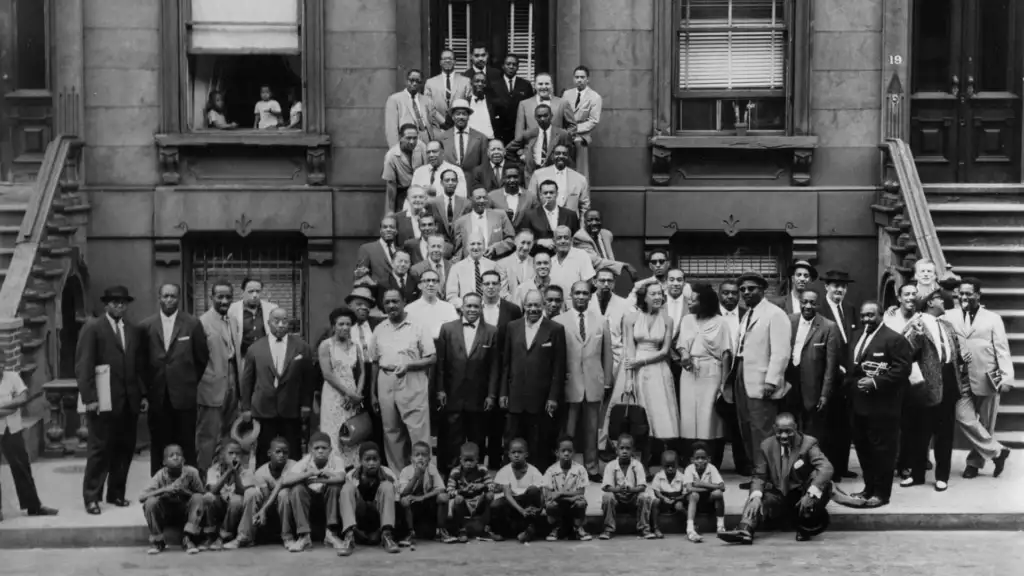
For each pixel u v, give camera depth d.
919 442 16.47
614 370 17.08
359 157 20.27
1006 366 16.98
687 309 17.23
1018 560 13.93
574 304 16.48
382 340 16.03
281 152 20.17
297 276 20.47
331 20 20.23
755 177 20.50
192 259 20.38
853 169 20.45
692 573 13.44
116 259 20.00
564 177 18.52
